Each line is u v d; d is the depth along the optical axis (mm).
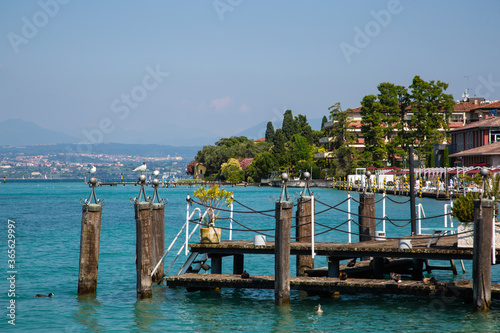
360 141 155000
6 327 16391
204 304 18969
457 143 100188
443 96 121062
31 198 117062
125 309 18312
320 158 155750
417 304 18844
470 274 24125
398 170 107562
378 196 85312
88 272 19516
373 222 24844
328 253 19438
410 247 18750
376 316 17438
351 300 19531
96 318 17312
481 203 16078
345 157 133250
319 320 17062
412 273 23422
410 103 123938
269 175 178125
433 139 121188
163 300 19391
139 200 19016
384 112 129250
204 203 21234
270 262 26359
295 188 147375
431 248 18594
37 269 25781
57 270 25531
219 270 21188
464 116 139750
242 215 59656
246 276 19156
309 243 20906
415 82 121625
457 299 18719
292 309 18250
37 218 59719
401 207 66188
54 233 42656
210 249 20578
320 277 19312
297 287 18422
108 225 48938
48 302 19234
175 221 53406
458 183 69562
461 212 18328
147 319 17188
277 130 180500
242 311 18109
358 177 118000
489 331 15664
